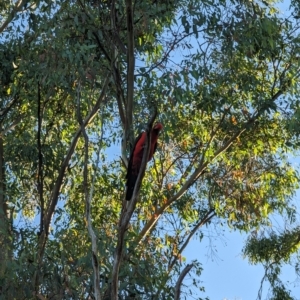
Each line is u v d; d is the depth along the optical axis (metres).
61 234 8.58
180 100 8.88
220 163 12.50
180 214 12.38
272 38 10.48
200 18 9.04
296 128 11.35
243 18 9.43
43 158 10.68
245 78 10.77
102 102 9.03
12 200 10.77
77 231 8.98
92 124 11.38
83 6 8.88
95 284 6.79
